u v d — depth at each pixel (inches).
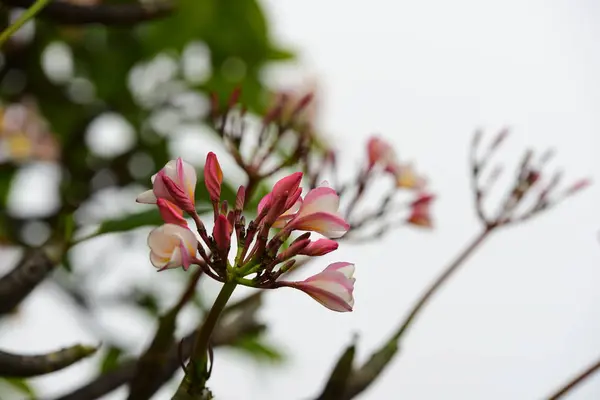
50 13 55.3
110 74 98.9
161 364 49.9
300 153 55.2
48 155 90.2
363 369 51.8
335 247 44.3
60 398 54.3
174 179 44.9
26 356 48.0
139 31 99.9
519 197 56.2
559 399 51.1
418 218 57.7
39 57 93.7
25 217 82.3
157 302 93.0
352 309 44.0
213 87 99.0
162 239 43.3
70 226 54.0
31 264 53.2
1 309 53.0
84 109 96.3
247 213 57.5
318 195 44.6
